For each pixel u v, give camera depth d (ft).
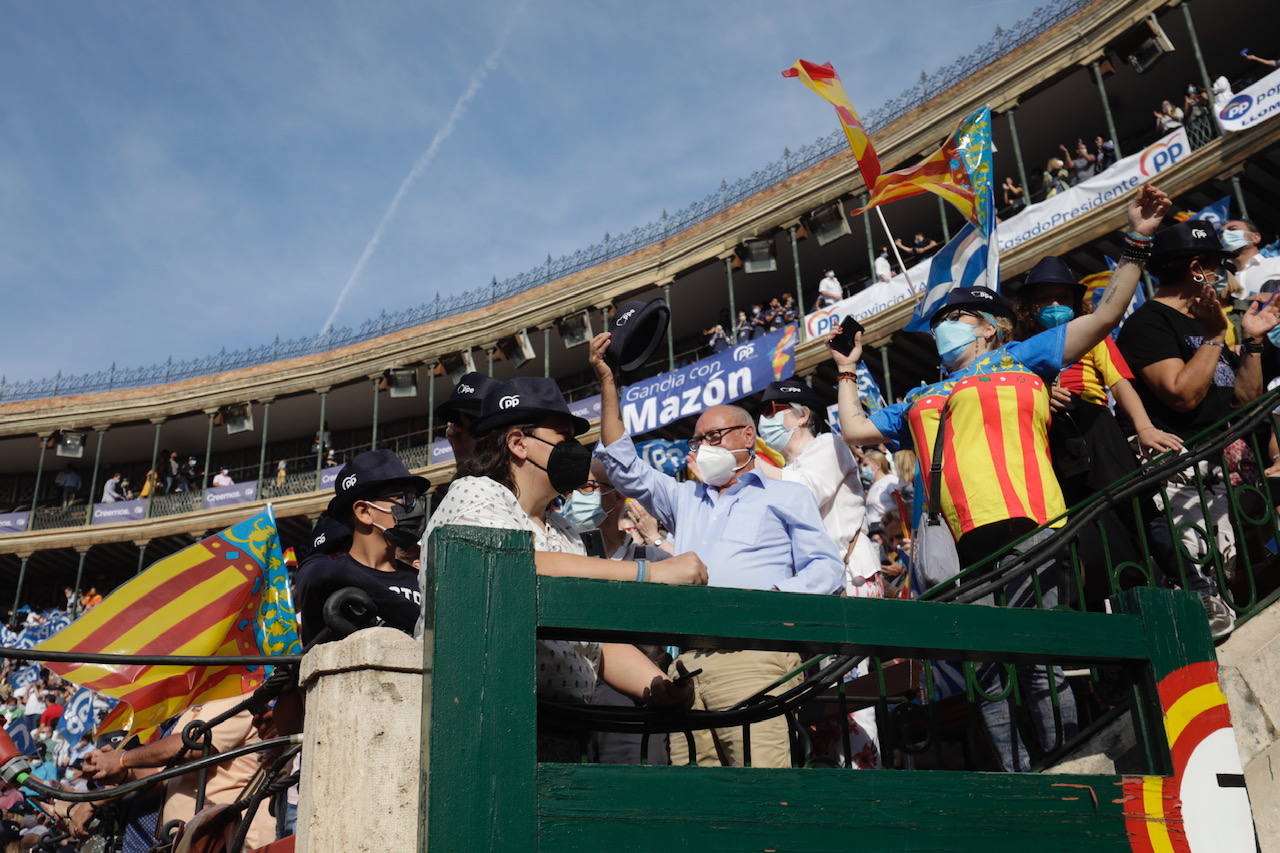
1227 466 14.98
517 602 8.31
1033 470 13.74
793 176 79.36
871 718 18.48
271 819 16.71
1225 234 26.11
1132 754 10.70
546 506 11.23
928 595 12.17
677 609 8.80
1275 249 49.37
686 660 13.80
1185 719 10.46
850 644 9.29
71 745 51.26
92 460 113.91
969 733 11.69
